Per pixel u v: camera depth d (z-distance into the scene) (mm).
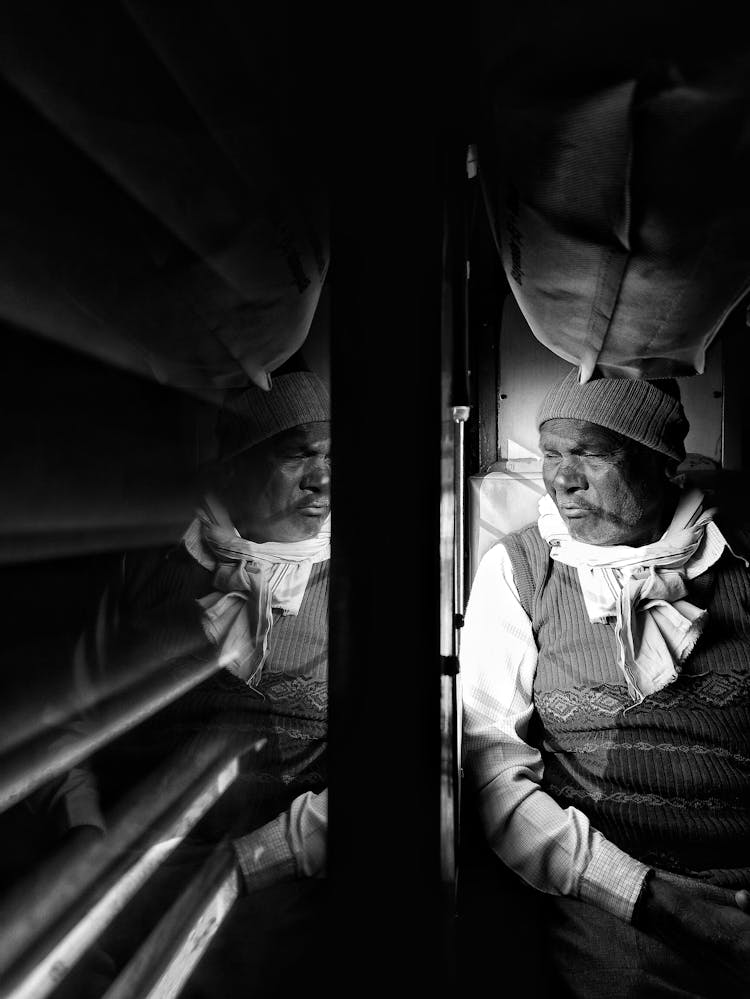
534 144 630
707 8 527
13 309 748
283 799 1324
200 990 974
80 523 1085
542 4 551
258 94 592
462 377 995
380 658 551
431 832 553
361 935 556
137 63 530
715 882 1364
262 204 672
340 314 555
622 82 565
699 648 1434
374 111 550
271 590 1399
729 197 648
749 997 1192
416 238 551
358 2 547
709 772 1390
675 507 1538
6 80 532
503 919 1391
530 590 1539
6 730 1087
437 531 554
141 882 1005
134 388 1167
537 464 1807
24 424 942
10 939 816
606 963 1299
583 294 817
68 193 627
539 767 1466
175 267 722
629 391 1444
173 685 1306
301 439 1397
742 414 1679
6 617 1114
